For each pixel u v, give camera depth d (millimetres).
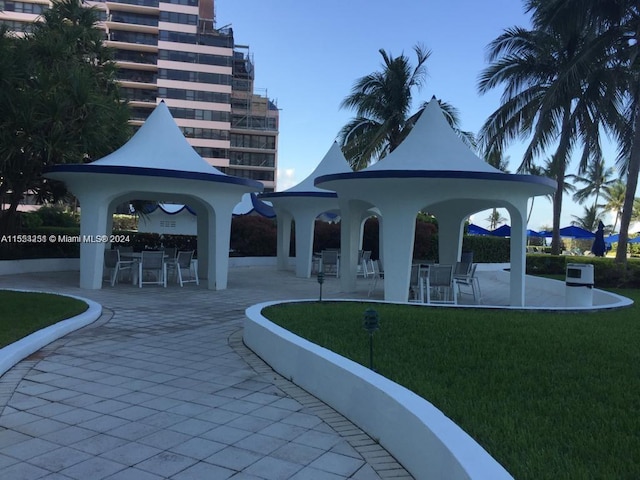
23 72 14703
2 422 4652
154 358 7004
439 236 15930
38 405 5102
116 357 7008
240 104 81312
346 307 9641
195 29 77375
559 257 22188
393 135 27031
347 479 3699
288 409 5109
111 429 4539
